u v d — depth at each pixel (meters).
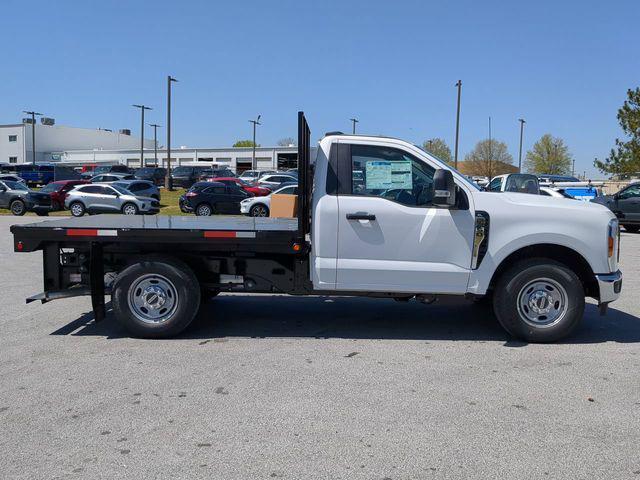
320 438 3.97
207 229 6.21
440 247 6.04
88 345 6.13
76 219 7.68
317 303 8.30
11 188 29.64
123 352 5.88
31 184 51.50
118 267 6.54
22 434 4.03
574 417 4.32
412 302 8.40
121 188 27.84
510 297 6.13
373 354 5.85
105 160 93.25
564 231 6.02
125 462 3.64
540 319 6.20
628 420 4.28
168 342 6.25
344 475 3.49
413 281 6.08
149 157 92.00
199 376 5.16
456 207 6.04
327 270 6.10
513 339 6.41
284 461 3.65
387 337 6.50
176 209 32.44
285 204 6.85
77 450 3.79
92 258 6.29
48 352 5.88
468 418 4.30
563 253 6.39
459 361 5.63
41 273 10.99
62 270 6.58
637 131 37.53
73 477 3.46
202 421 4.23
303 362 5.57
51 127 97.94
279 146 87.44
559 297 6.15
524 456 3.73
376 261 6.07
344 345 6.16
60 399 4.64
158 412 4.39
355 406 4.51
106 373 5.25
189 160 90.38
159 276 6.25
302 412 4.39
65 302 8.34
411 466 3.60
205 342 6.26
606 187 40.69
